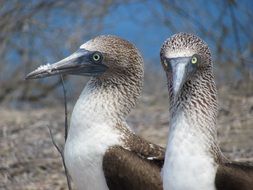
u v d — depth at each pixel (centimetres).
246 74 2062
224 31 2262
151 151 1066
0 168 1499
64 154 1088
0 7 2434
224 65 2166
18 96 2477
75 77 2470
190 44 940
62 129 1762
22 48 2527
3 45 2470
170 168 922
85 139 1055
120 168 1037
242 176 922
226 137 1577
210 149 930
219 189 918
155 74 2420
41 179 1457
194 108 945
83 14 2525
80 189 1075
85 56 1100
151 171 1035
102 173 1048
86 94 1088
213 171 916
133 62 1109
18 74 2508
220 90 1950
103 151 1048
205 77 952
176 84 915
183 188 915
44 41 2508
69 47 2497
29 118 1900
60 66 1100
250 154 1466
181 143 927
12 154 1580
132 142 1066
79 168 1058
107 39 1109
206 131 938
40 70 1099
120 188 1045
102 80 1099
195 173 913
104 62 1098
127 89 1104
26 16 2458
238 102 1827
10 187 1429
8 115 1978
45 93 2472
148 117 1836
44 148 1616
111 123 1073
